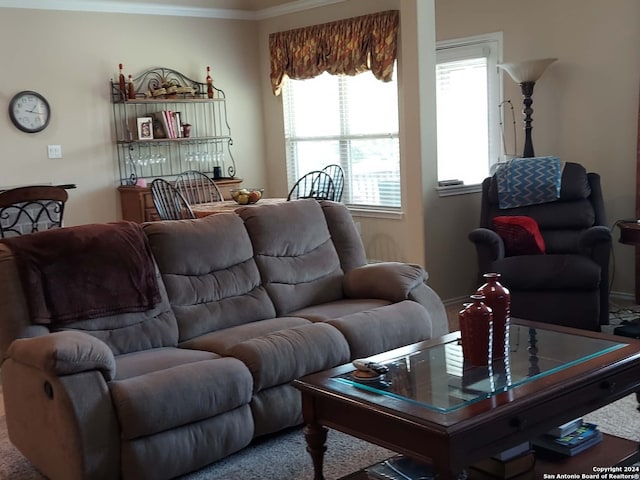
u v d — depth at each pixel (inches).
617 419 130.0
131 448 108.9
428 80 211.9
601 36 211.8
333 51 273.0
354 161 283.6
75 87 263.0
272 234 157.2
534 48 229.0
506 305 103.0
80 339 109.7
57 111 259.4
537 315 180.5
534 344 110.3
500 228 194.2
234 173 308.7
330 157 292.7
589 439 98.3
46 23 254.5
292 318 145.8
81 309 126.7
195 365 117.9
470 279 229.6
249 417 122.7
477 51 245.4
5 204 184.7
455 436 80.0
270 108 311.4
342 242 170.7
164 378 112.7
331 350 132.3
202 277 145.6
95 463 106.5
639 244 172.9
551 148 229.1
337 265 166.9
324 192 266.4
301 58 285.9
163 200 238.2
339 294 164.7
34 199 188.1
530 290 180.5
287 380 127.3
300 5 287.4
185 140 286.0
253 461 122.6
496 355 104.0
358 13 267.7
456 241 224.4
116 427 108.7
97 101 268.4
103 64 268.8
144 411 108.3
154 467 110.4
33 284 123.3
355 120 280.1
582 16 215.3
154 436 111.1
